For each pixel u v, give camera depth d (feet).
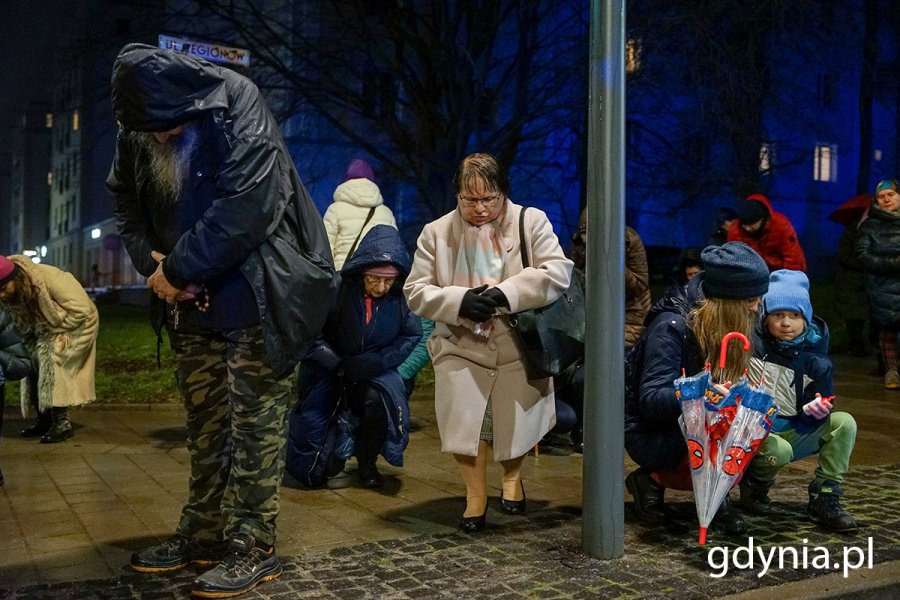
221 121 10.70
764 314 13.79
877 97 89.66
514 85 54.34
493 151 49.90
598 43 12.14
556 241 13.93
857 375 33.14
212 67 10.91
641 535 13.76
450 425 13.91
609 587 11.46
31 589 11.41
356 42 49.75
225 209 10.60
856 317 37.58
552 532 14.02
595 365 12.48
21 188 265.34
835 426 14.07
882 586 11.67
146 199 11.52
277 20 51.06
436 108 49.39
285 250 11.21
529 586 11.50
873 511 15.15
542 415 14.37
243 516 11.69
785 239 26.00
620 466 12.60
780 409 13.82
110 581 11.72
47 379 21.42
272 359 11.19
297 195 11.63
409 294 13.87
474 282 13.83
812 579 11.72
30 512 15.33
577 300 14.07
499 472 18.74
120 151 11.60
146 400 28.07
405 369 18.70
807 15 47.96
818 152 106.22
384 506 15.90
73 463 19.43
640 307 21.54
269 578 11.66
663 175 55.67
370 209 23.07
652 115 53.42
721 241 29.35
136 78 10.37
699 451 12.28
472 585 11.54
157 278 10.96
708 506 12.13
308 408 17.07
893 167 113.70
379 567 12.28
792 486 17.06
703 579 11.75
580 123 50.49
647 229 95.20
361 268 16.81
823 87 96.78
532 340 13.66
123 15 48.57
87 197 192.44
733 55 45.52
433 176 49.57
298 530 14.28
